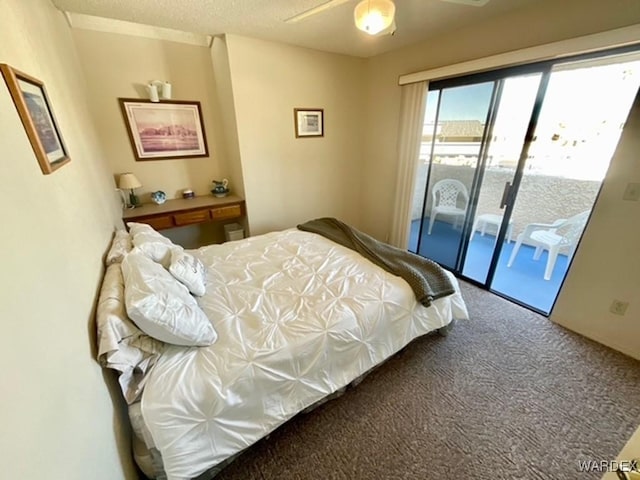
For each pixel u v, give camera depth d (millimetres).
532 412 1539
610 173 1817
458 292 1992
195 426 1075
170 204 3025
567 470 1271
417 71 2932
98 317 1050
